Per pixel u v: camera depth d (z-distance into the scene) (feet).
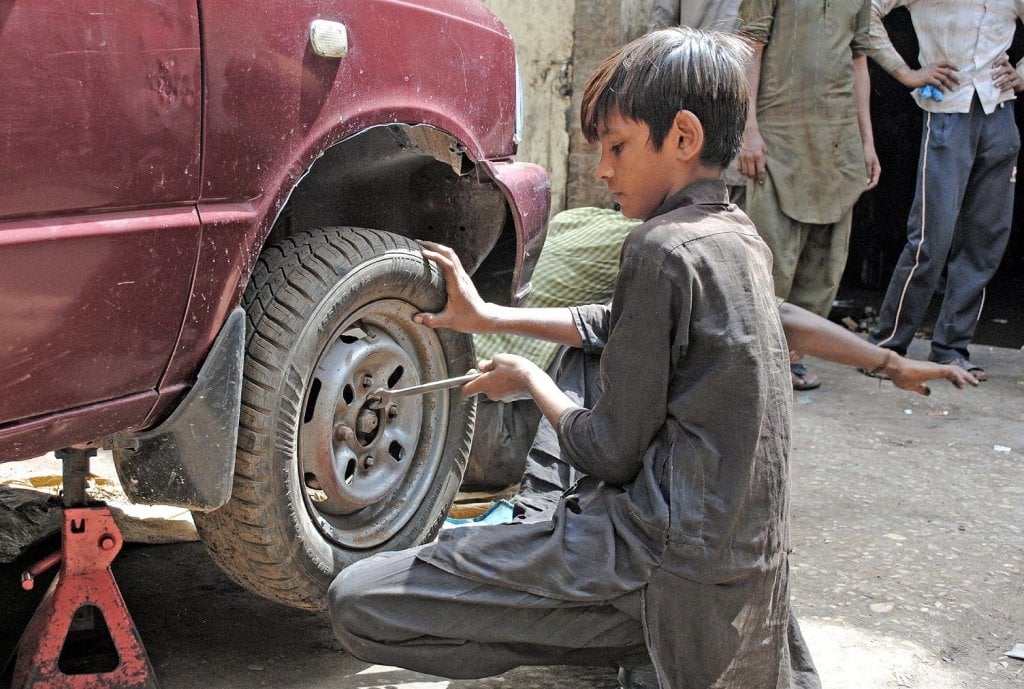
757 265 6.26
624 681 7.12
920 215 16.81
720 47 6.33
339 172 8.45
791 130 15.28
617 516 6.37
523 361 7.02
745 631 6.23
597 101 6.48
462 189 9.23
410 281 7.79
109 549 6.91
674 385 6.19
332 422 7.48
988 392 16.58
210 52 6.15
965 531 11.07
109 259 5.81
